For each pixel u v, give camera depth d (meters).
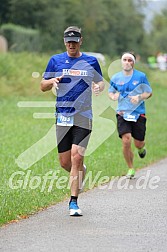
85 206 16.59
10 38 75.75
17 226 14.45
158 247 12.74
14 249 12.59
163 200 17.38
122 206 16.61
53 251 12.45
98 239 13.34
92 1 92.06
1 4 82.56
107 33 98.50
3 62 48.56
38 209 16.12
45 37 82.00
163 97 57.09
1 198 16.72
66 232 13.91
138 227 14.38
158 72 76.44
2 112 37.88
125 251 12.44
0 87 46.06
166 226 14.48
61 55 15.98
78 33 15.77
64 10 85.94
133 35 104.31
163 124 38.69
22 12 83.31
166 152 27.78
